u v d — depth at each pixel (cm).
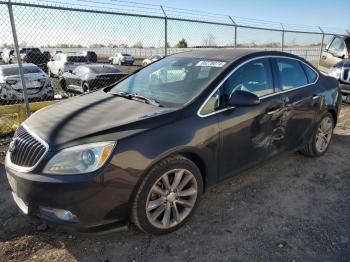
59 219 251
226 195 362
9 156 285
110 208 252
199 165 309
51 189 240
